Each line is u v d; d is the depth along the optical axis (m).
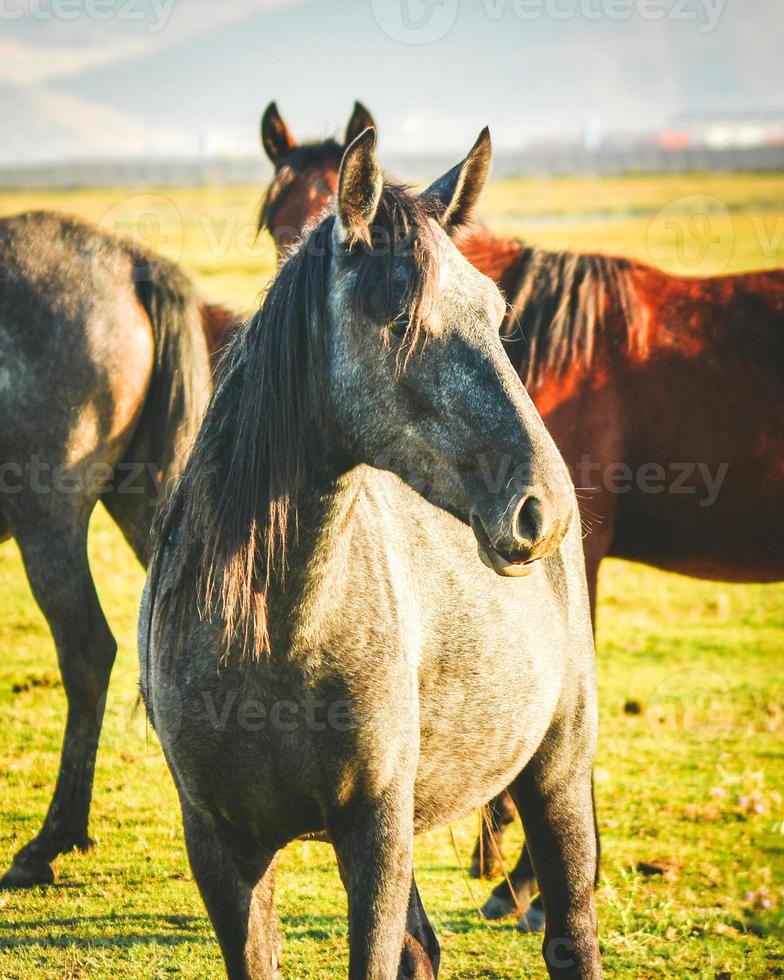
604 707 12.21
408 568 4.86
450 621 4.96
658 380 8.62
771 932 7.71
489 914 7.82
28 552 8.39
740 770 10.80
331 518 4.45
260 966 4.62
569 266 8.83
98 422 8.51
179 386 8.77
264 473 4.49
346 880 4.58
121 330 8.59
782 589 17.31
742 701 12.58
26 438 8.37
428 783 5.08
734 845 9.14
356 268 4.25
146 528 9.03
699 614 15.88
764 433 8.53
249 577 4.43
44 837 8.05
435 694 4.93
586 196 70.69
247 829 4.72
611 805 9.88
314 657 4.45
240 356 4.74
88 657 8.30
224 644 4.45
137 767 9.96
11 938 7.05
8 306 8.44
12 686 11.45
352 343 4.25
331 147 10.73
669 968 7.17
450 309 4.19
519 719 5.25
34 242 8.67
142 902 7.65
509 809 8.05
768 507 8.61
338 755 4.49
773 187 75.88
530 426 4.07
